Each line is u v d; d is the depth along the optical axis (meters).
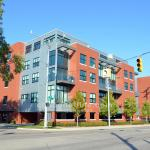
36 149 12.31
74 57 47.75
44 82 46.53
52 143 14.98
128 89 62.56
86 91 48.50
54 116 43.03
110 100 50.34
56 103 43.75
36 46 51.00
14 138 17.97
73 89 46.62
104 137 19.84
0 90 55.62
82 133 24.59
